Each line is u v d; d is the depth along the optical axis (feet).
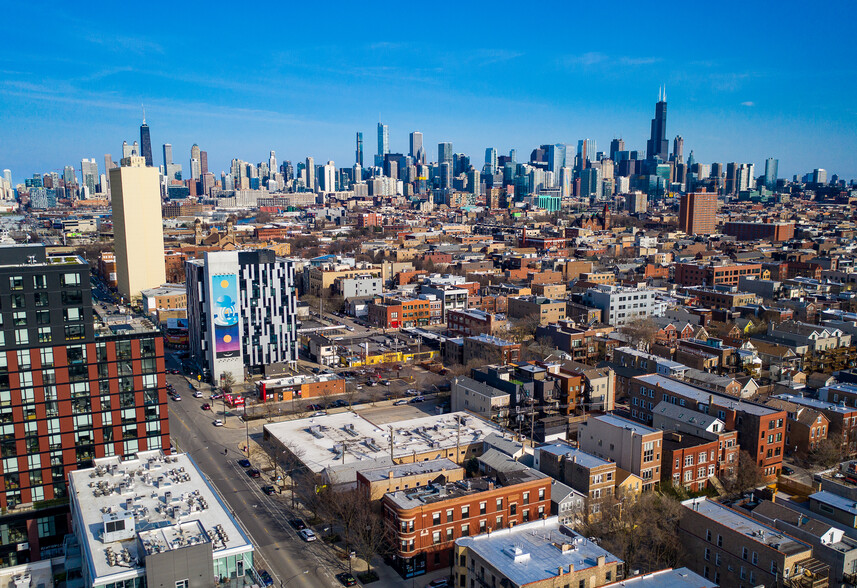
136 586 321.11
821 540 378.32
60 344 462.60
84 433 478.59
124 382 485.97
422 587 406.00
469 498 434.30
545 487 464.24
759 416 532.73
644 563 421.59
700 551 406.41
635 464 508.53
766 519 406.41
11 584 371.56
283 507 508.94
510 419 652.07
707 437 535.60
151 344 491.72
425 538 422.00
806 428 569.23
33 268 449.06
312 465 542.98
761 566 367.45
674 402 602.44
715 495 516.32
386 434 610.65
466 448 579.48
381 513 457.27
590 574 344.28
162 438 504.43
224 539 343.46
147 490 403.13
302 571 423.64
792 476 545.85
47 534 461.78
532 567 344.69
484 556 356.38
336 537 465.47
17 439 457.68
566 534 385.91
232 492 532.32
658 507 447.01
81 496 396.16
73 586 357.61
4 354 447.42
